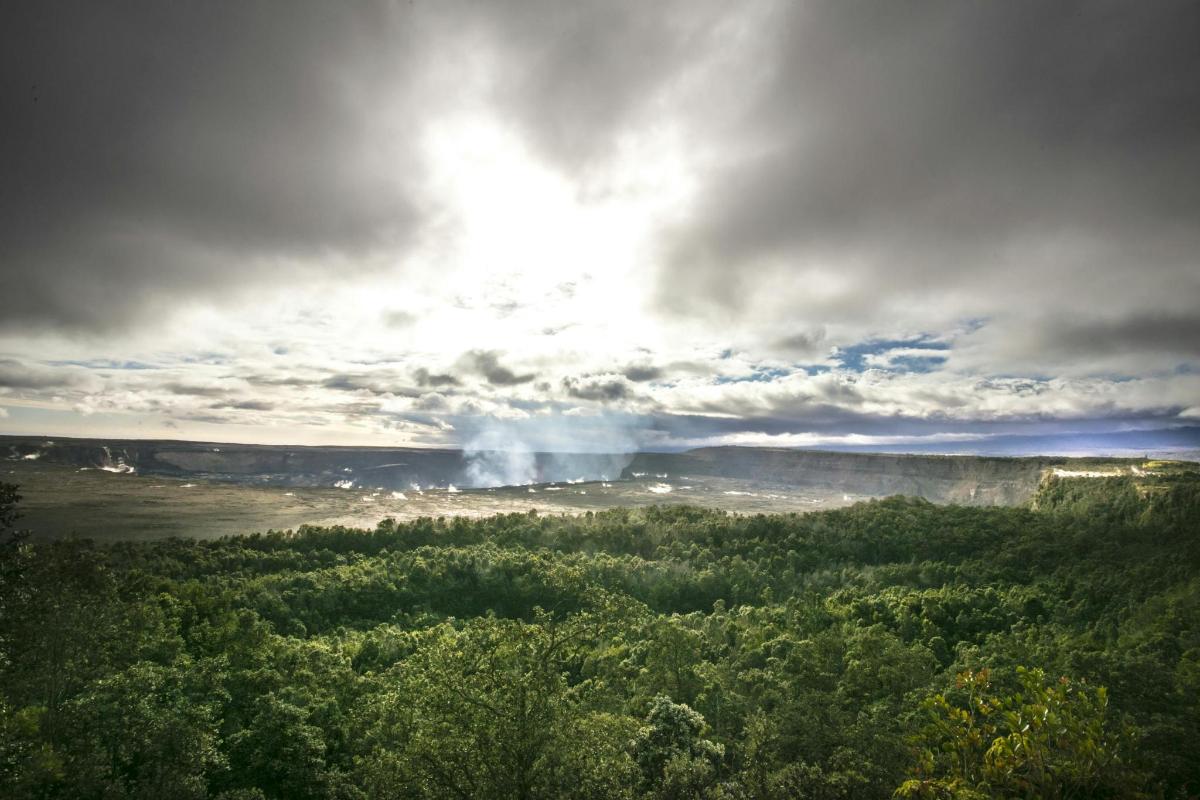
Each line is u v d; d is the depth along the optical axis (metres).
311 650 73.50
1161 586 91.75
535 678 40.34
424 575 112.44
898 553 133.00
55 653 51.38
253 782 52.19
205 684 58.75
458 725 39.34
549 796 37.38
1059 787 33.09
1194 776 38.91
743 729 58.28
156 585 89.50
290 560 118.75
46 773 38.12
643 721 59.25
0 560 48.66
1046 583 105.19
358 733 59.19
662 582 119.44
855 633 82.31
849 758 44.47
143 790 42.56
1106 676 52.12
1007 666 64.25
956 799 33.44
